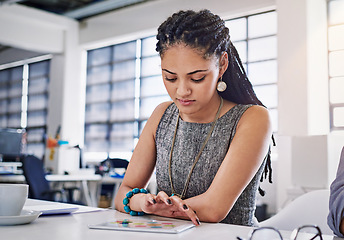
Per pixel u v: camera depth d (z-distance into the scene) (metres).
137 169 1.37
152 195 1.10
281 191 5.39
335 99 4.70
